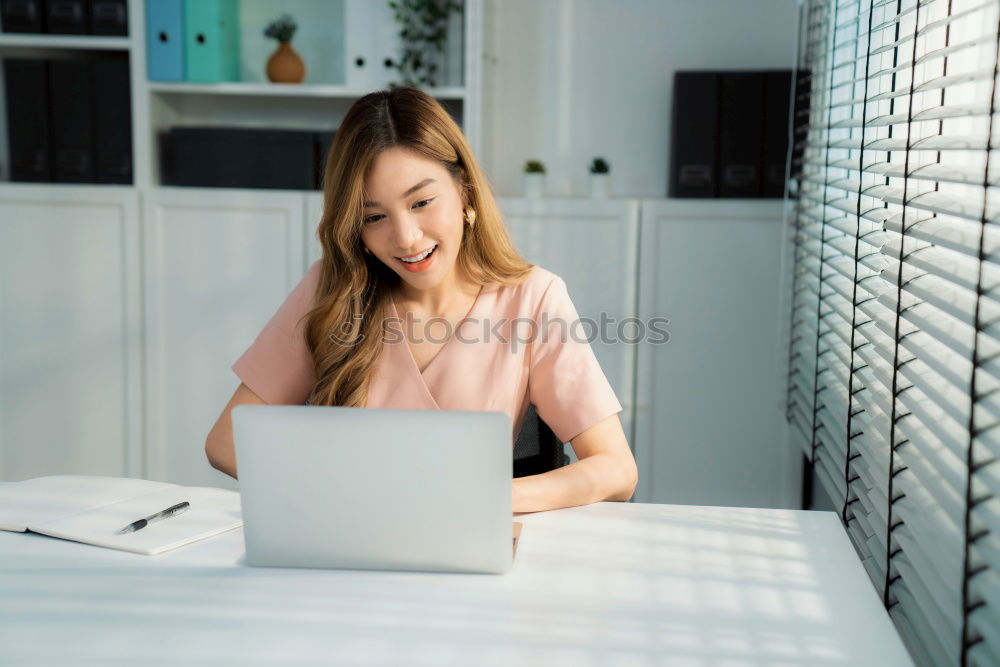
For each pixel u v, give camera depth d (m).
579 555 1.21
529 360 1.74
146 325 2.85
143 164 2.81
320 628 1.00
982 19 1.44
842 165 1.83
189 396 2.86
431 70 2.75
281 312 1.79
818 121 2.35
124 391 2.87
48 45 2.78
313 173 2.80
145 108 2.79
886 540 1.35
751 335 2.70
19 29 2.79
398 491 1.12
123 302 2.84
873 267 1.55
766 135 2.64
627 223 2.68
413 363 1.70
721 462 2.75
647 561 1.19
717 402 2.73
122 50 3.01
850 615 1.04
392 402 1.71
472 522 1.12
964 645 0.97
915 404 1.27
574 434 1.67
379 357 1.71
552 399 1.70
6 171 3.04
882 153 1.83
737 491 2.76
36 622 1.02
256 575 1.15
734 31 2.88
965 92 1.47
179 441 2.88
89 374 2.87
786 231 2.51
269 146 2.79
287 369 1.76
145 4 2.74
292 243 2.79
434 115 1.59
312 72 3.00
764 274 2.67
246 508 1.15
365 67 2.76
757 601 1.08
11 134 2.81
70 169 2.82
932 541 1.13
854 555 1.21
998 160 1.17
